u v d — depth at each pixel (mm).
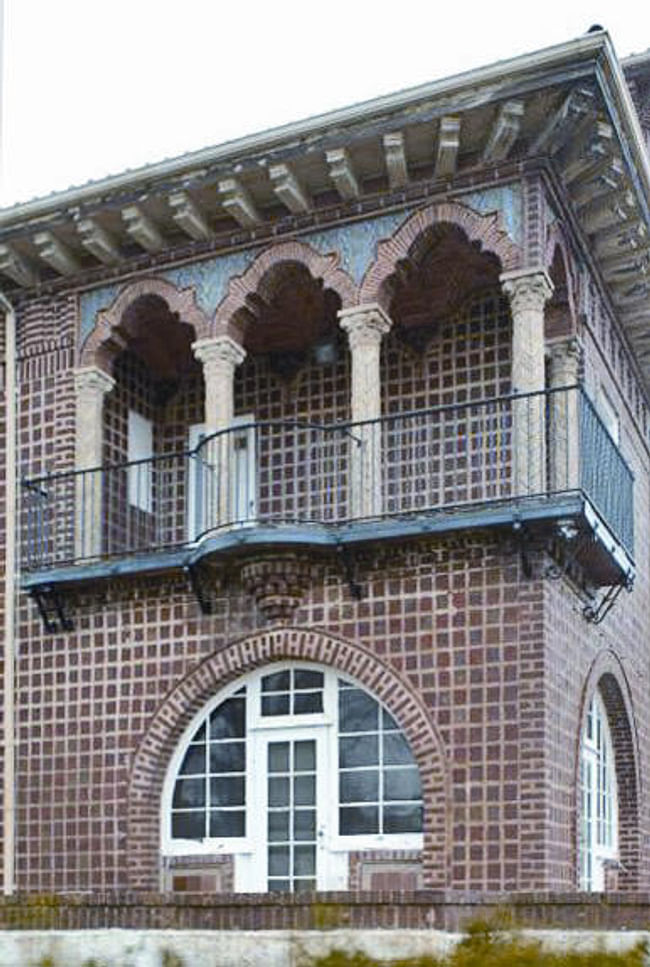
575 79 12914
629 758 16562
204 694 14180
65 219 15055
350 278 14266
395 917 8883
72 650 14766
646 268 16297
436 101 13461
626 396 18141
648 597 18828
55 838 14359
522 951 8227
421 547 13430
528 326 13469
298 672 14062
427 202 14086
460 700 12984
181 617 14359
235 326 14867
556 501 12711
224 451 14445
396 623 13406
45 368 15633
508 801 12586
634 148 14219
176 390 16844
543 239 13648
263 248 14758
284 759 13969
